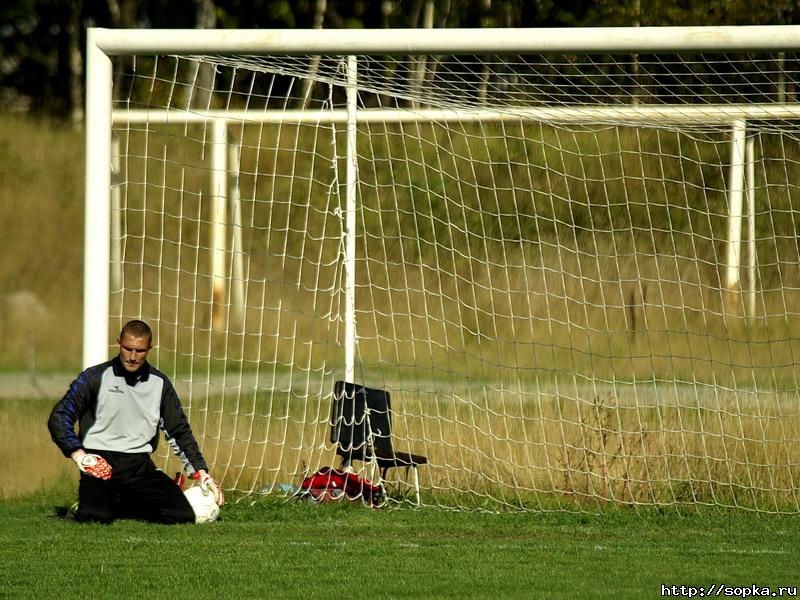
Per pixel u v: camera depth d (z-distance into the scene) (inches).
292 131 2733.8
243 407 1662.2
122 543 897.5
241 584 767.1
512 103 1461.6
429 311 2079.2
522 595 743.7
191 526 981.2
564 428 1245.7
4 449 1305.4
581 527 1015.6
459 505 1119.6
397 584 771.4
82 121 4143.7
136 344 937.5
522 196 2191.2
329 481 1141.1
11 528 960.9
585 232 2071.9
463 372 1841.8
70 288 3221.0
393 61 1320.1
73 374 2428.6
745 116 1273.4
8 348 2691.9
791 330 1828.2
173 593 741.3
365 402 1138.7
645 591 757.9
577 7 2409.0
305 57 1122.7
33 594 735.7
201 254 2883.9
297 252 2524.6
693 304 1932.8
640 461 1150.3
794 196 1914.4
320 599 729.6
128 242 2883.9
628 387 1619.1
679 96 1263.5
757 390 1369.3
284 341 2233.0
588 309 2014.0
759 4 2036.2
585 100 1571.1
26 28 4704.7
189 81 3270.2
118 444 966.4
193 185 3009.4
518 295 2059.5
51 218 3457.2
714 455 1180.5
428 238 2165.4
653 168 2097.7
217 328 2107.5
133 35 1090.1
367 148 2295.8
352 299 1200.2
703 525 1032.2
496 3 2748.5
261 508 1083.3
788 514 1091.9
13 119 3959.2
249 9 3641.7
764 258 1904.5
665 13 2139.5
